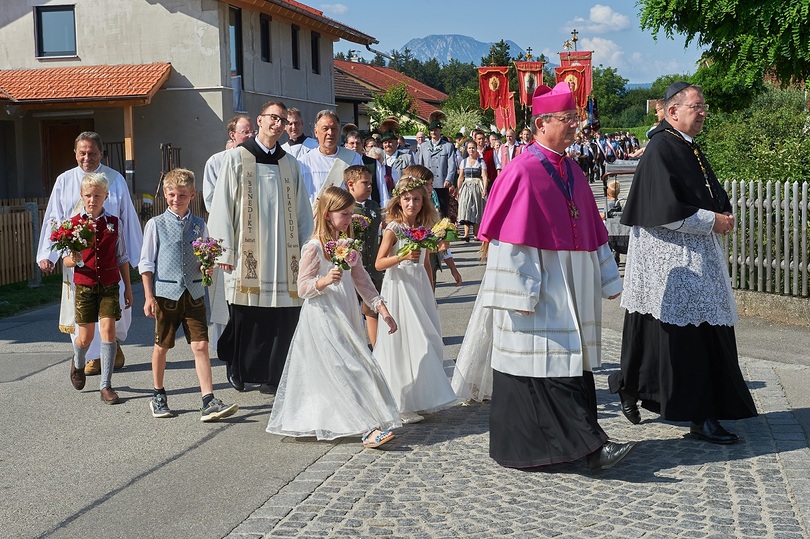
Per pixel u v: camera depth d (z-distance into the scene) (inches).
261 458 238.4
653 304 239.0
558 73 1402.6
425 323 269.6
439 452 238.4
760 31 426.3
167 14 1003.3
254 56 1093.1
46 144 1059.3
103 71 992.9
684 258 236.7
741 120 764.6
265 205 299.7
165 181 281.9
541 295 217.5
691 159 239.0
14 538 190.2
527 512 194.5
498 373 222.8
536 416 216.8
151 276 277.6
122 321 344.2
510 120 1461.6
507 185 215.2
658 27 456.4
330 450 243.6
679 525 184.7
